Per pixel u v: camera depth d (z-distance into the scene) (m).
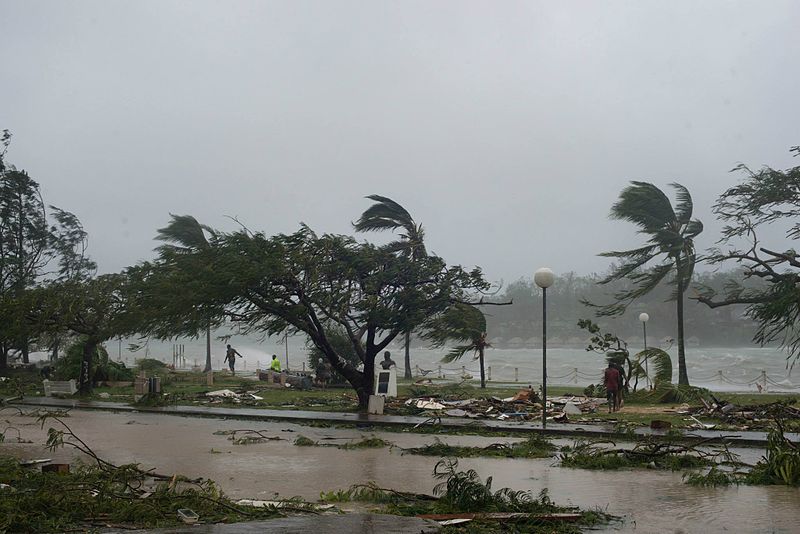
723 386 46.91
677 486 12.25
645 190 40.81
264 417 24.94
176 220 46.78
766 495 11.36
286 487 12.15
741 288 39.97
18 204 57.25
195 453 16.52
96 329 35.19
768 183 36.00
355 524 8.53
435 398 30.30
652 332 134.25
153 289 32.00
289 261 27.17
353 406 28.95
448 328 28.78
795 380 55.66
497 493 10.39
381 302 27.91
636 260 42.59
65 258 59.97
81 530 8.44
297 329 28.69
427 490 11.88
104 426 22.89
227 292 26.62
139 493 10.55
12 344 49.28
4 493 9.77
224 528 8.27
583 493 11.61
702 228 41.91
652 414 25.38
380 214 31.97
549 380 55.69
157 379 31.36
